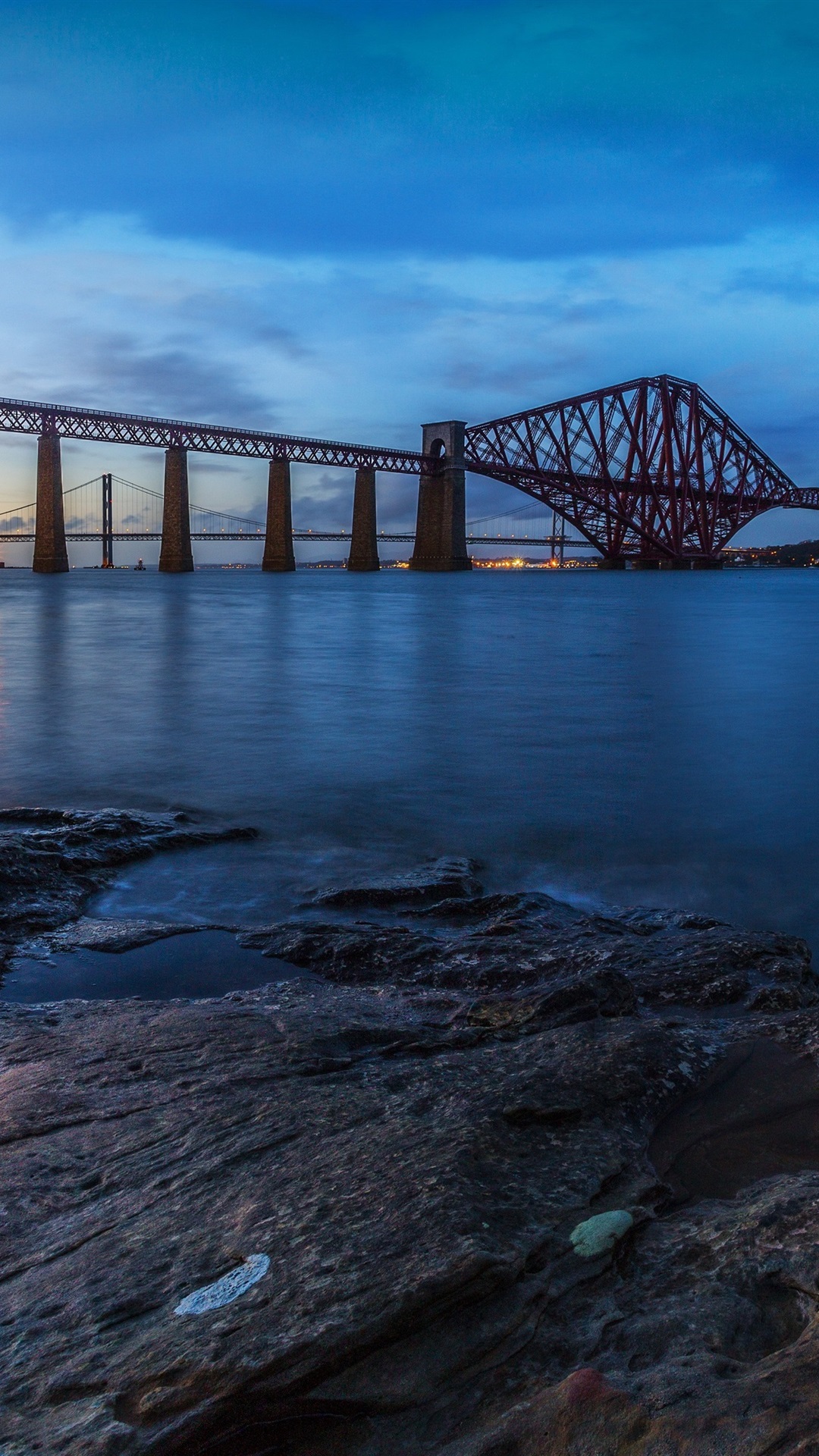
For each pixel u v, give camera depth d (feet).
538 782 33.01
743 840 25.93
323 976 16.89
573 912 20.17
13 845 22.25
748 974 15.47
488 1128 8.99
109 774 33.86
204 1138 9.56
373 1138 9.01
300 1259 7.00
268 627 119.03
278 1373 5.83
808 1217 7.39
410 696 55.42
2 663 72.49
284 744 39.91
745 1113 10.03
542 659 79.46
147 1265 7.32
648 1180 8.38
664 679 65.05
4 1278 7.55
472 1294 6.43
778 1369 5.35
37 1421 5.81
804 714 49.19
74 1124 10.26
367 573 553.23
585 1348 6.16
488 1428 5.43
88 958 17.60
